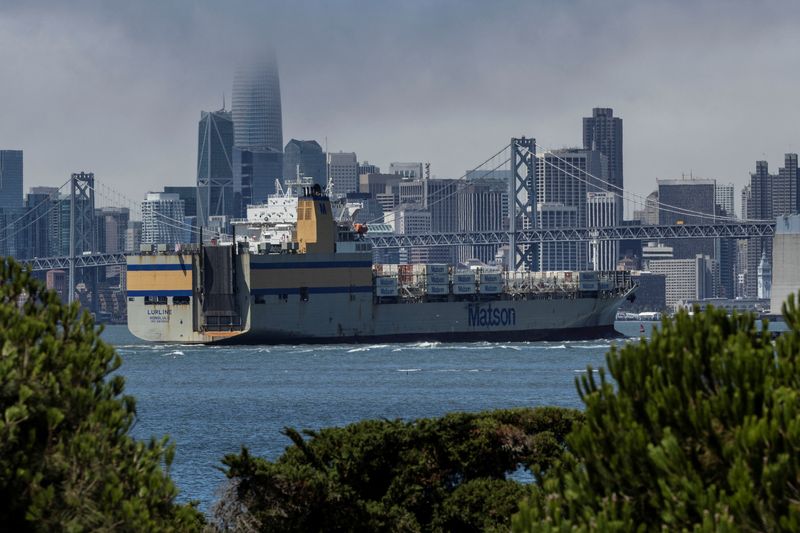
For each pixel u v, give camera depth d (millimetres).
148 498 123875
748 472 107125
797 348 114438
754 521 105000
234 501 173750
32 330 124438
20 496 116875
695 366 115000
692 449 111812
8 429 116000
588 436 118375
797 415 106562
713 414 111750
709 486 109688
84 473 120500
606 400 119062
